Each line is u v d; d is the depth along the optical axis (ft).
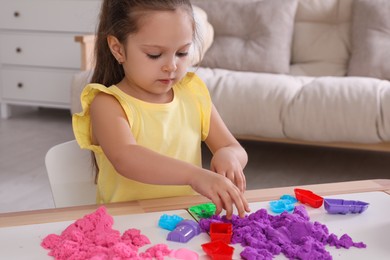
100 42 3.23
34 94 11.02
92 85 2.98
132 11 2.73
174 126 3.27
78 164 3.42
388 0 8.74
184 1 2.78
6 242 2.14
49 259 2.02
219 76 8.06
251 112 7.59
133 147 2.78
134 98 3.17
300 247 2.11
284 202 2.60
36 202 6.83
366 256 2.09
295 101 7.43
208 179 2.51
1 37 11.01
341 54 9.07
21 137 9.76
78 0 10.35
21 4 10.73
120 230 2.27
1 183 7.48
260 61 8.96
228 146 3.32
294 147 9.37
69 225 2.27
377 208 2.56
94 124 2.97
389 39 8.53
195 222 2.31
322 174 8.01
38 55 10.84
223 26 9.39
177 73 2.81
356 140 7.29
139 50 2.75
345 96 7.25
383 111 7.08
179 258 2.03
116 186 3.15
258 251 2.07
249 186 7.42
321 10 9.26
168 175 2.63
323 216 2.47
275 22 9.17
